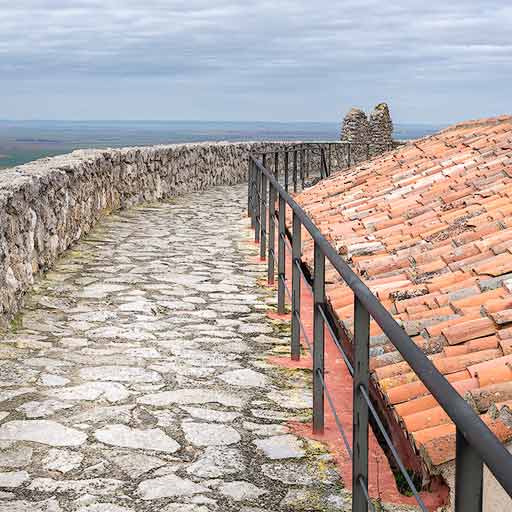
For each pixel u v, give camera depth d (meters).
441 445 3.13
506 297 4.38
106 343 5.94
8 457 3.88
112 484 3.61
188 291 7.85
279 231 6.96
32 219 7.42
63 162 10.15
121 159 13.67
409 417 3.43
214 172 19.92
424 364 1.96
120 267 8.88
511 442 3.03
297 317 5.63
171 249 10.26
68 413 4.48
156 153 15.59
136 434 4.21
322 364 4.28
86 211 10.95
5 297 6.17
